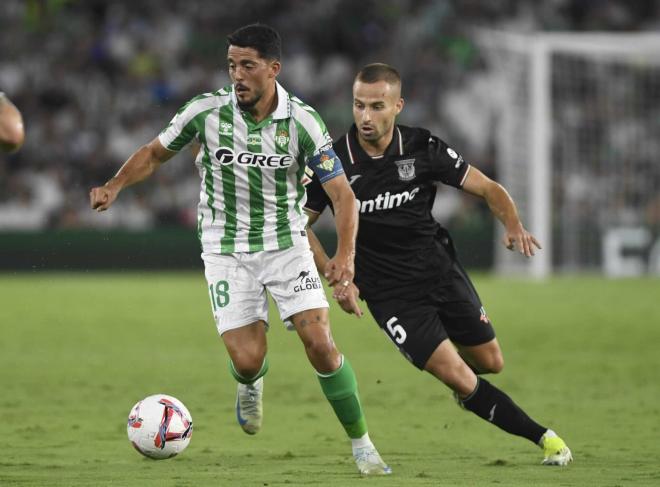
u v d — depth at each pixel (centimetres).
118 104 9525
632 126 8769
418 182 2200
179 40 10038
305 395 3173
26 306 6106
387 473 1945
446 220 8900
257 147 1986
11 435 2475
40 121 9288
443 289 2208
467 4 10306
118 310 5878
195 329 5056
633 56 8638
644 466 2045
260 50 1927
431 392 3234
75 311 5834
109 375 3603
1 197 8812
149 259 8606
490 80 9688
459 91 9769
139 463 2094
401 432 2552
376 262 2208
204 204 2064
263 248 2030
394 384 3403
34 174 8944
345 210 1977
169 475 1928
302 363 3944
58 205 8881
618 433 2520
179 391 3256
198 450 2283
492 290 6931
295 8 10294
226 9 10231
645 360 4006
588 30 10388
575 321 5294
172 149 2023
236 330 2038
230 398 3122
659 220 8556
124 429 2573
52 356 4103
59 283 7756
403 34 10188
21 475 1922
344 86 9906
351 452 2262
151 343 4534
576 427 2614
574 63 8694
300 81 9894
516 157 8100
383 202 2183
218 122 1991
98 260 8538
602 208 8588
